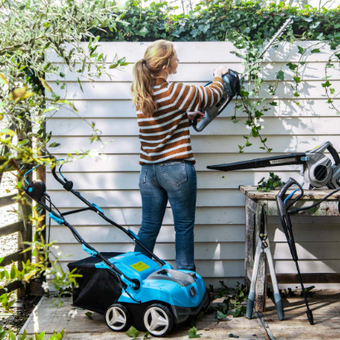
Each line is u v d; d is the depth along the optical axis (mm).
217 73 2926
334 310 2971
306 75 3359
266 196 2824
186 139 2750
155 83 2652
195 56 3348
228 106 3363
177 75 3355
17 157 1052
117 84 3340
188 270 2811
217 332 2598
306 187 3041
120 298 2570
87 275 2664
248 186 3336
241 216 3436
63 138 3355
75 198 3389
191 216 2832
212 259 3447
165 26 3463
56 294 3289
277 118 3396
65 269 3404
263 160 2949
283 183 3223
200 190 3422
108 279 2619
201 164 3402
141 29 3449
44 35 1604
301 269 3467
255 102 3303
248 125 3334
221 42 3342
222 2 3486
